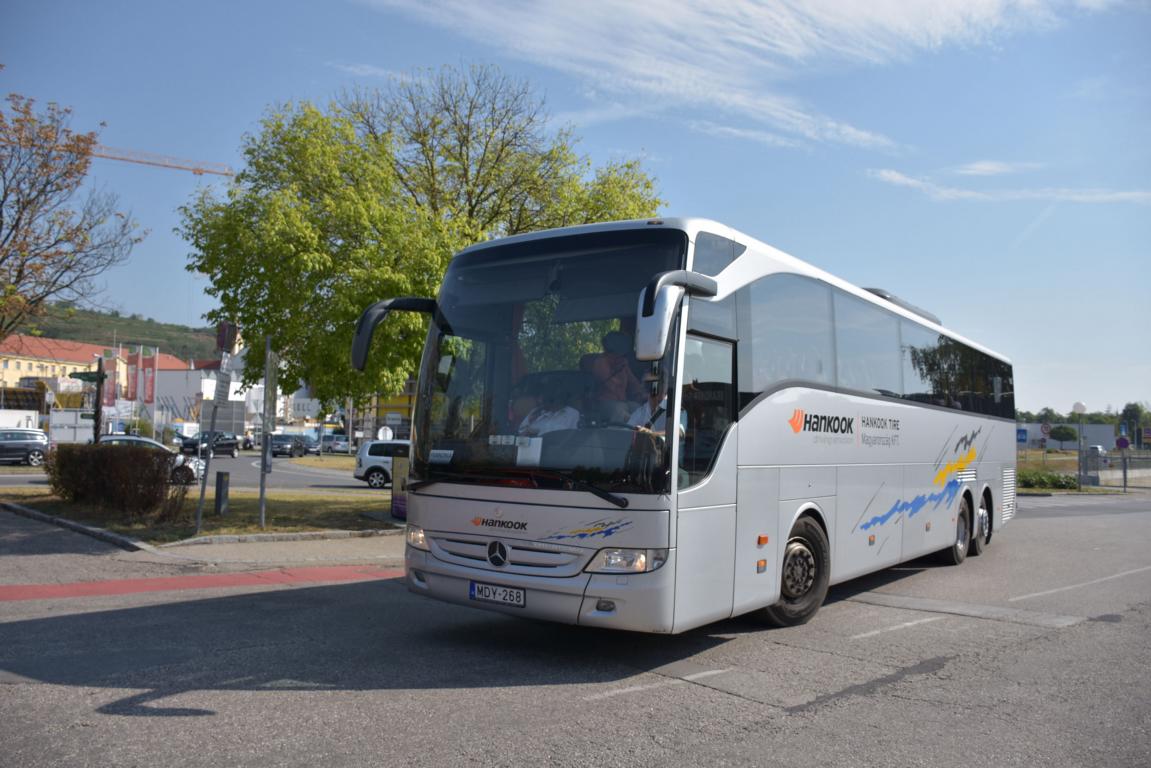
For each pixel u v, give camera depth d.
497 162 19.81
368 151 16.78
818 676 6.44
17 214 18.83
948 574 11.94
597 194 19.34
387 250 15.54
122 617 8.11
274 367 14.79
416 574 7.04
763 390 7.52
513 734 4.96
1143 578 11.58
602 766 4.47
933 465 11.69
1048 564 13.01
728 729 5.16
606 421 6.23
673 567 6.08
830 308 9.05
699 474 6.47
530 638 7.57
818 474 8.42
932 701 5.82
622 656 6.98
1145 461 57.50
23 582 10.05
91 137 19.14
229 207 15.20
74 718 5.06
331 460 61.34
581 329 6.57
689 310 6.54
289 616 8.29
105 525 14.39
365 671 6.30
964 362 13.34
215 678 6.00
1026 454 72.69
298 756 4.50
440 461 6.87
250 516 16.06
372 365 15.39
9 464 39.09
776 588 7.53
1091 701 5.88
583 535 6.12
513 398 6.69
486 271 7.23
